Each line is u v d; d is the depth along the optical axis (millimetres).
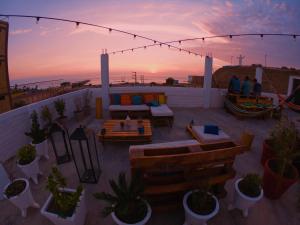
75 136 3326
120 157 4449
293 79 9672
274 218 2773
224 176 2822
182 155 2361
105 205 2959
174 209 2859
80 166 4023
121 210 2213
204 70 8930
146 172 2594
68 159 4230
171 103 9344
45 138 4266
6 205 2994
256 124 7004
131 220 2229
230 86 8758
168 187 2598
